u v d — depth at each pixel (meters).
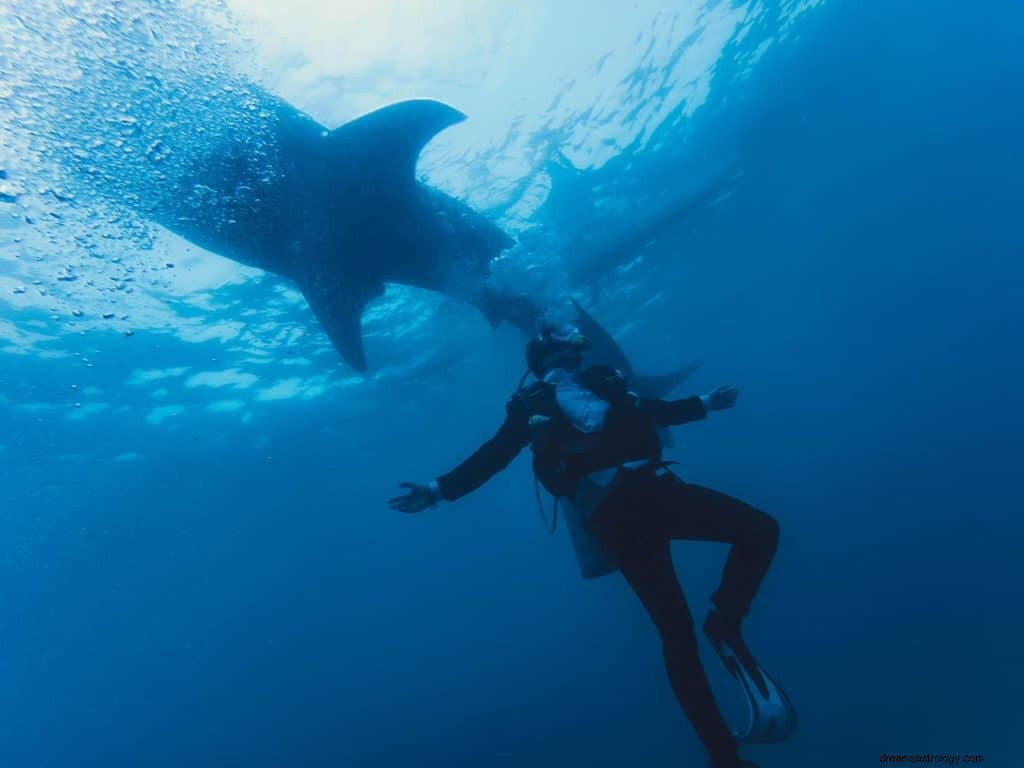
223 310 12.80
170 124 5.87
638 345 27.38
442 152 10.99
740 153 18.34
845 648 17.88
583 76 11.62
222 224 6.80
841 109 20.97
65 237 8.81
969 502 21.22
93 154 5.97
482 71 10.35
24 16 4.95
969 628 14.48
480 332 17.41
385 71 9.34
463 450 28.05
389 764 31.84
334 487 27.14
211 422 18.19
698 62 13.54
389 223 7.51
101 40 5.22
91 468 18.55
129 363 13.91
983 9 19.98
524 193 12.77
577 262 15.34
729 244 23.59
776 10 13.86
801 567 26.14
